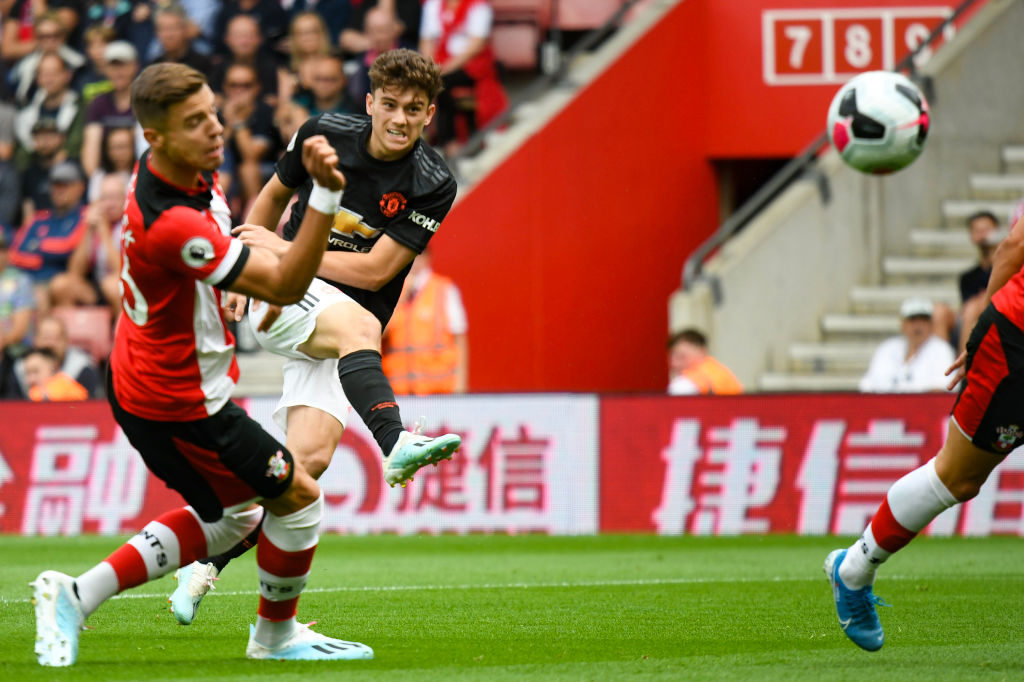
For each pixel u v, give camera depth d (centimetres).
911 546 3078
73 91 4738
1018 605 1973
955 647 1538
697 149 4838
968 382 1388
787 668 1363
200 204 1267
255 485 1328
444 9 4806
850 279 4519
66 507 3547
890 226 4556
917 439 3425
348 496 3538
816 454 3453
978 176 4638
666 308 4753
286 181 1720
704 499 3478
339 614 1894
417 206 1692
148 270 1252
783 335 4459
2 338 4394
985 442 1378
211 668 1348
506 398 3531
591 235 4688
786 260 4472
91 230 4491
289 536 1370
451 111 4831
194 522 1373
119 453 3544
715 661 1417
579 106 4684
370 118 1695
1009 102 4662
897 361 3800
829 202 4509
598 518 3503
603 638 1636
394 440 1506
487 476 3528
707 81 4856
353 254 1688
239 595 2133
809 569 2598
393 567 2664
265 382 4369
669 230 4784
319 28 4516
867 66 4853
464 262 4588
